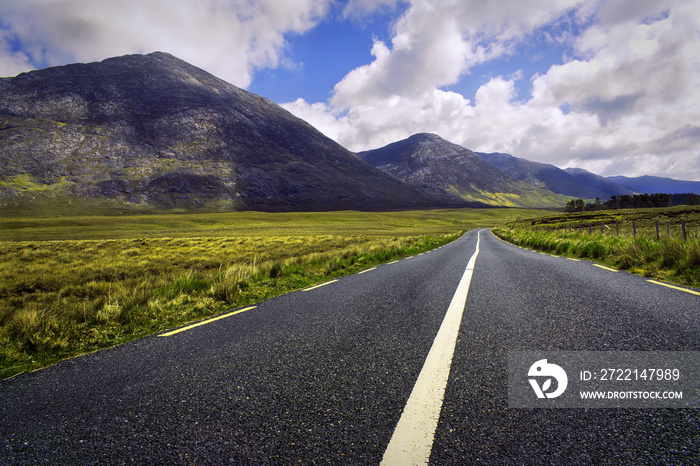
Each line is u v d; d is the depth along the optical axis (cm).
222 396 206
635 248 815
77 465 145
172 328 411
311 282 784
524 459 134
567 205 16925
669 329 288
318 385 214
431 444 146
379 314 404
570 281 573
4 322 524
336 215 13938
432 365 236
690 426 151
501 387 198
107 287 905
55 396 222
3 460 151
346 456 141
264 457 144
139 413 191
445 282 632
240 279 716
